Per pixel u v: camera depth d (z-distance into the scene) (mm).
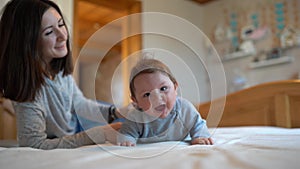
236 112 1510
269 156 366
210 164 331
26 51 715
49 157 396
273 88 1387
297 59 2209
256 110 1441
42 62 790
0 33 749
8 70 720
